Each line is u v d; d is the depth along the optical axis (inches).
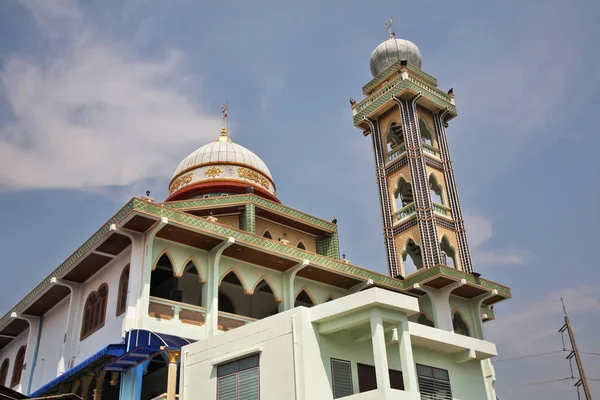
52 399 634.2
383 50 1903.3
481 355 1047.6
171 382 902.4
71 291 1229.1
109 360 983.6
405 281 1449.3
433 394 959.6
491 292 1482.5
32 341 1331.2
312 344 823.7
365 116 1775.3
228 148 1609.3
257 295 1327.5
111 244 1111.0
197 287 1239.5
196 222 1098.7
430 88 1760.6
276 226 1437.0
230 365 887.1
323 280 1328.7
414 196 1589.6
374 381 879.1
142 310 1024.9
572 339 1644.9
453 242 1588.3
